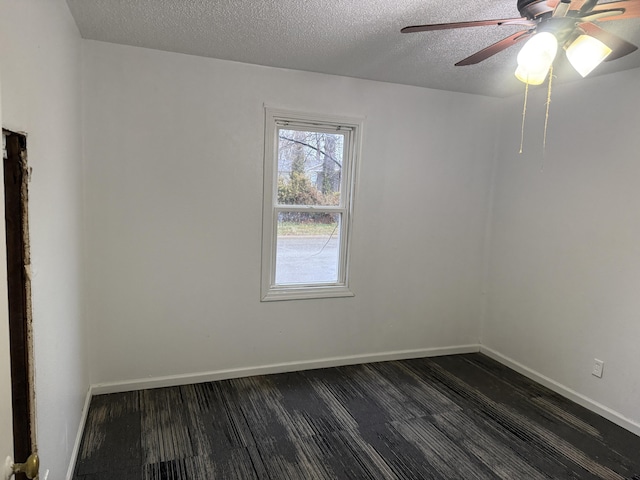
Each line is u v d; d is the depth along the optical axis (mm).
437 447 2545
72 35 2344
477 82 3340
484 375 3574
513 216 3697
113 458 2328
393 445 2551
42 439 1609
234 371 3348
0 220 817
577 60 1683
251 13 2176
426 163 3678
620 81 2826
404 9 2055
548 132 3350
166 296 3088
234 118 3076
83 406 2650
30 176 1479
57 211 1944
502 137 3811
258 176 3195
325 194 3494
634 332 2770
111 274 2936
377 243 3637
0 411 795
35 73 1566
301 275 3527
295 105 3211
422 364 3773
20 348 1415
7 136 1341
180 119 2953
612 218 2885
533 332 3512
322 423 2758
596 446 2609
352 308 3646
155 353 3119
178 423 2691
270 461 2361
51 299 1795
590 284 3041
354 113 3389
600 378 2979
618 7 1454
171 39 2625
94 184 2820
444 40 2453
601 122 2947
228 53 2848
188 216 3062
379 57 2809
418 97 3568
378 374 3533
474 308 4043
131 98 2828
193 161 3023
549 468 2389
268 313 3393
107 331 2977
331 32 2393
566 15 1524
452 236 3871
